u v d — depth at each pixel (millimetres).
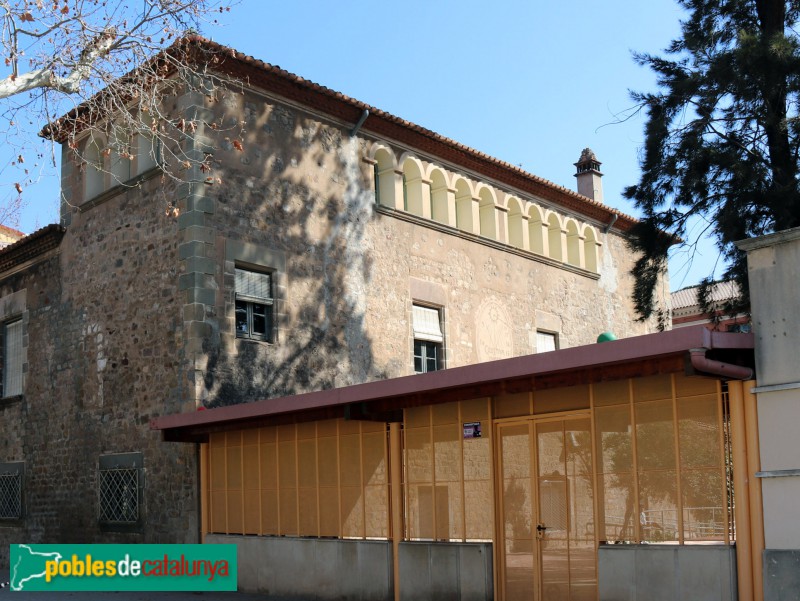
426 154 20484
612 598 9359
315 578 12539
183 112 15781
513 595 10547
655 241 18031
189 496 14641
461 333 20594
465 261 21094
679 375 9227
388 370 18469
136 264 16328
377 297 18531
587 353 8992
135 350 16016
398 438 11875
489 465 10906
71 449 17125
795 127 16312
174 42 13242
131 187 16672
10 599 12984
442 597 11055
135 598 12992
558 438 10336
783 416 8398
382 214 19031
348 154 18484
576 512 10062
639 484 9414
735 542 8609
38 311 18656
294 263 16859
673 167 17344
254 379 15695
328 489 12680
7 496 18672
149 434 15477
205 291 15203
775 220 15719
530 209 23578
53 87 11336
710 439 8922
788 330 8445
